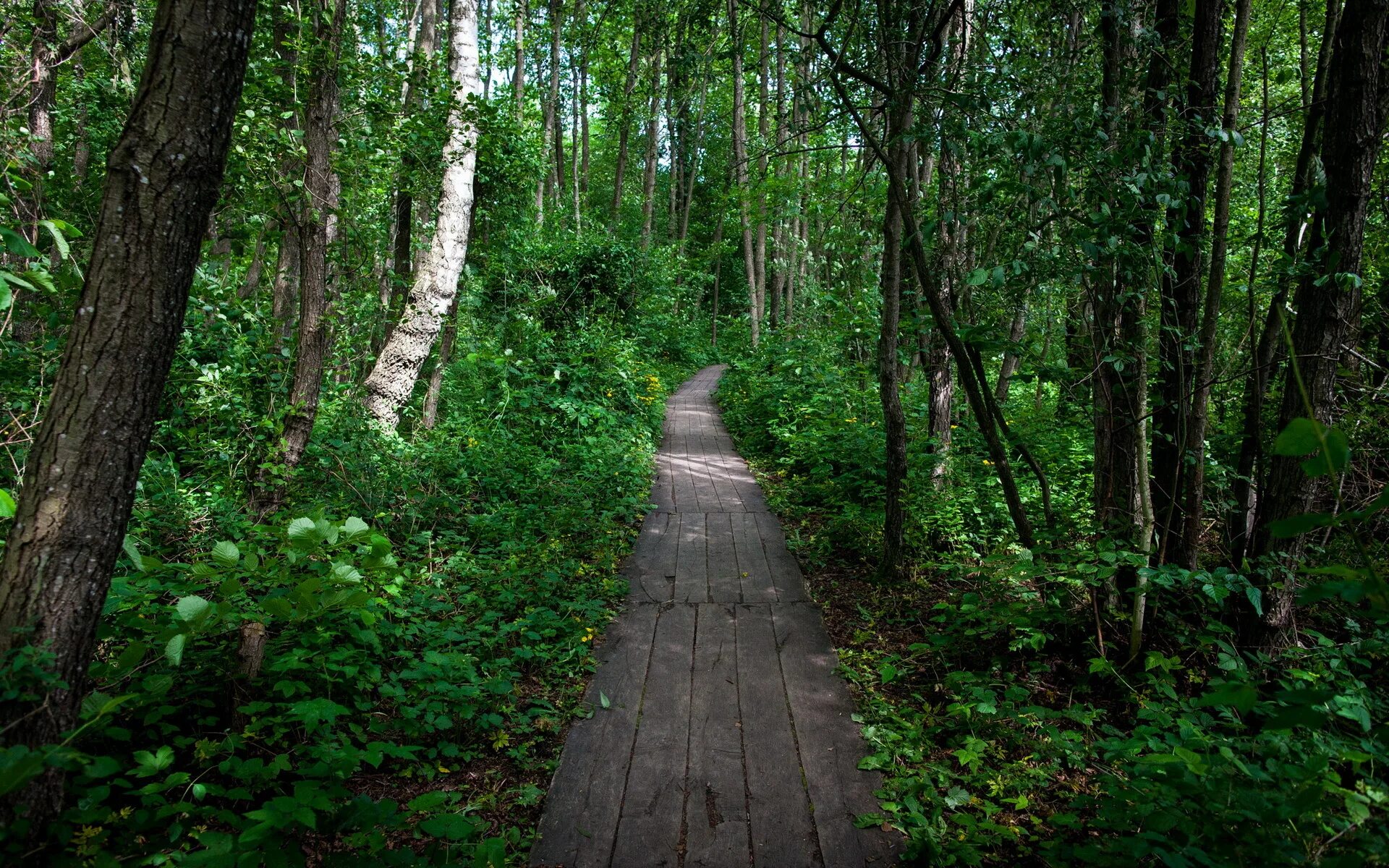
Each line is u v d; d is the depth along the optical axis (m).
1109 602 3.56
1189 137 3.44
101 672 2.06
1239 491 3.62
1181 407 3.43
